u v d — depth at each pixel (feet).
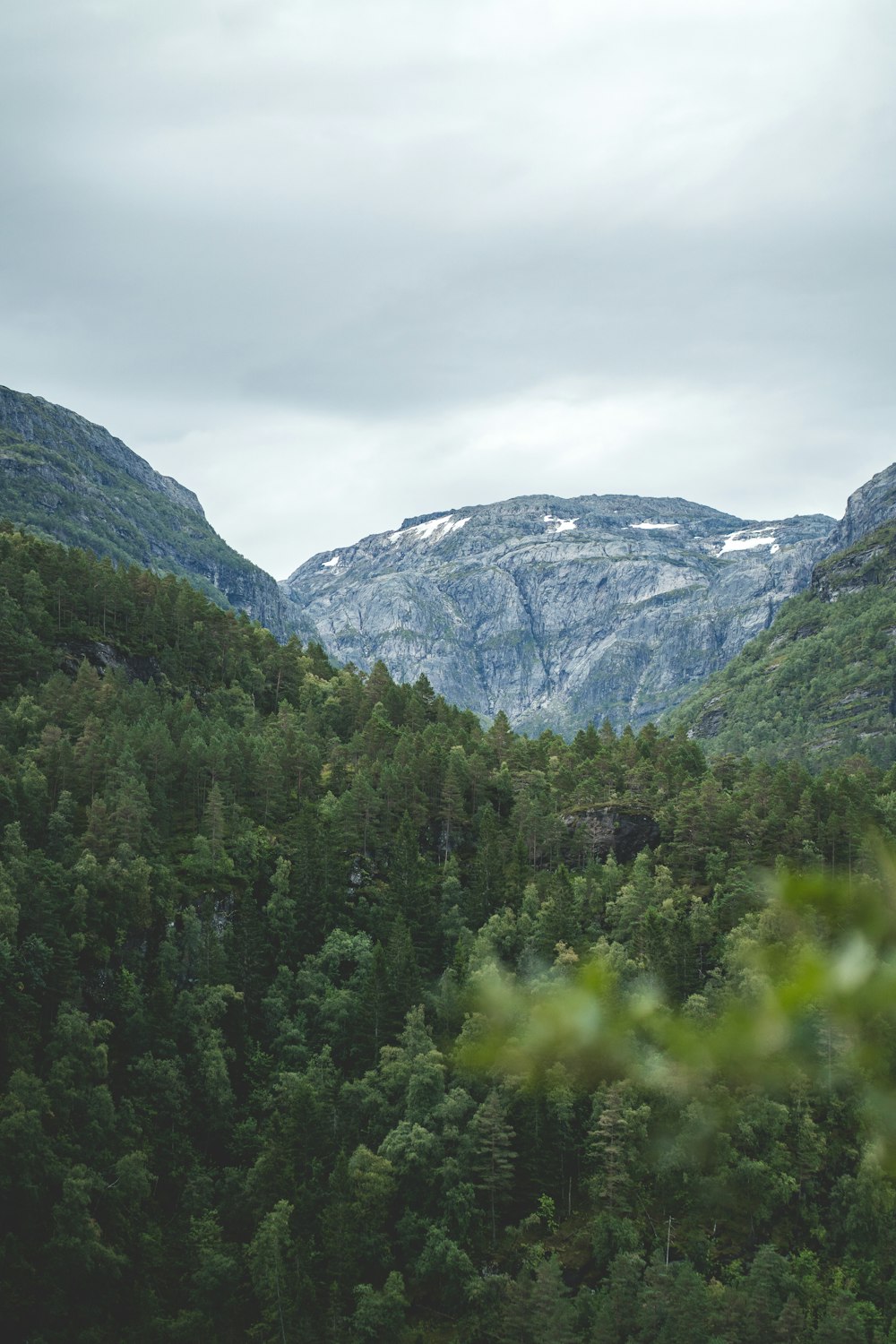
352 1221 390.01
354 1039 471.21
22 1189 367.04
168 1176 416.46
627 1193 375.86
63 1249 360.28
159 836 541.34
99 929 472.44
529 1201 400.47
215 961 493.77
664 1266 354.74
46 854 495.82
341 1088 439.63
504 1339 355.97
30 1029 420.77
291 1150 415.64
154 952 490.08
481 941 476.13
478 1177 404.16
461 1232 393.70
